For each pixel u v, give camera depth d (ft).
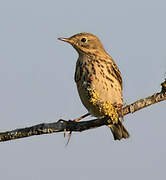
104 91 38.99
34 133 29.96
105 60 40.29
